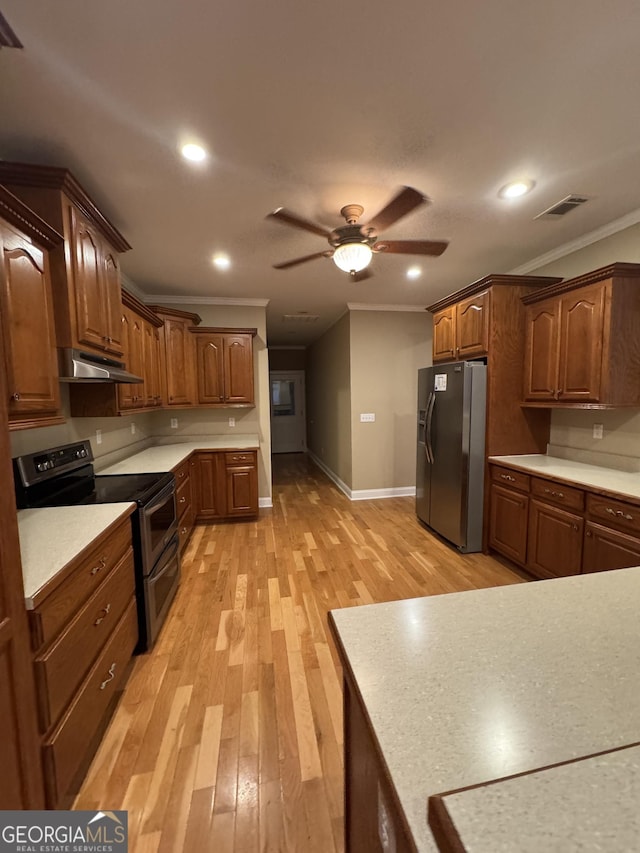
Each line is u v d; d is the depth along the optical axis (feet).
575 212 8.02
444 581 9.35
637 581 3.54
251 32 3.98
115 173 6.42
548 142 5.82
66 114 5.06
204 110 5.04
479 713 2.04
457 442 10.86
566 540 8.04
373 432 16.81
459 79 4.62
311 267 11.03
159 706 5.64
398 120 5.30
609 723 1.96
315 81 4.61
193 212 7.75
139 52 4.17
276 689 5.96
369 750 2.55
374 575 9.70
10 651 3.31
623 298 7.83
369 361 16.51
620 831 1.28
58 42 4.02
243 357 14.01
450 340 11.97
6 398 3.33
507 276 10.01
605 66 4.46
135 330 9.71
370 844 2.61
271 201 7.36
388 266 11.30
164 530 7.91
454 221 8.38
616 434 8.86
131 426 12.10
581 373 8.48
